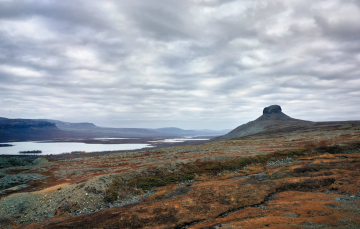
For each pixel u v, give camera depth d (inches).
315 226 944.9
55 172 2454.5
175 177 2187.5
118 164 2910.9
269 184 1738.4
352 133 3732.8
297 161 2447.1
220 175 2258.9
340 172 1759.4
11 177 2126.0
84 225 1252.5
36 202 1566.2
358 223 925.2
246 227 1027.9
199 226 1165.1
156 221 1267.2
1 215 1408.7
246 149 3452.3
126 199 1718.8
